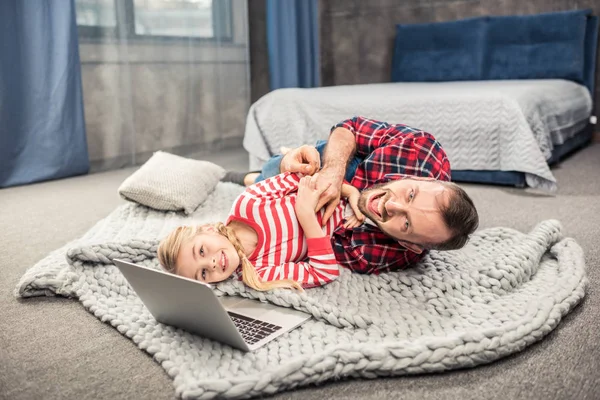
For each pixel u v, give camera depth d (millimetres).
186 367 1216
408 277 1611
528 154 2953
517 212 2564
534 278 1650
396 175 1622
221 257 1476
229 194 2602
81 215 2658
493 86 3605
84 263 1753
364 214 1542
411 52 4934
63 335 1424
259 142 3598
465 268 1689
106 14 3727
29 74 3301
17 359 1311
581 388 1141
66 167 3535
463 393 1140
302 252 1630
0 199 3004
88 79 3705
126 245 1792
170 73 4195
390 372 1195
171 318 1374
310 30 5184
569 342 1327
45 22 3314
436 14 4957
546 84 3711
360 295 1543
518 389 1146
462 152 3178
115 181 3479
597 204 2654
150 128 4121
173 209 2336
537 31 4344
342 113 3443
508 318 1356
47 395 1166
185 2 4238
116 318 1464
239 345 1261
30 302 1631
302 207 1574
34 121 3367
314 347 1287
